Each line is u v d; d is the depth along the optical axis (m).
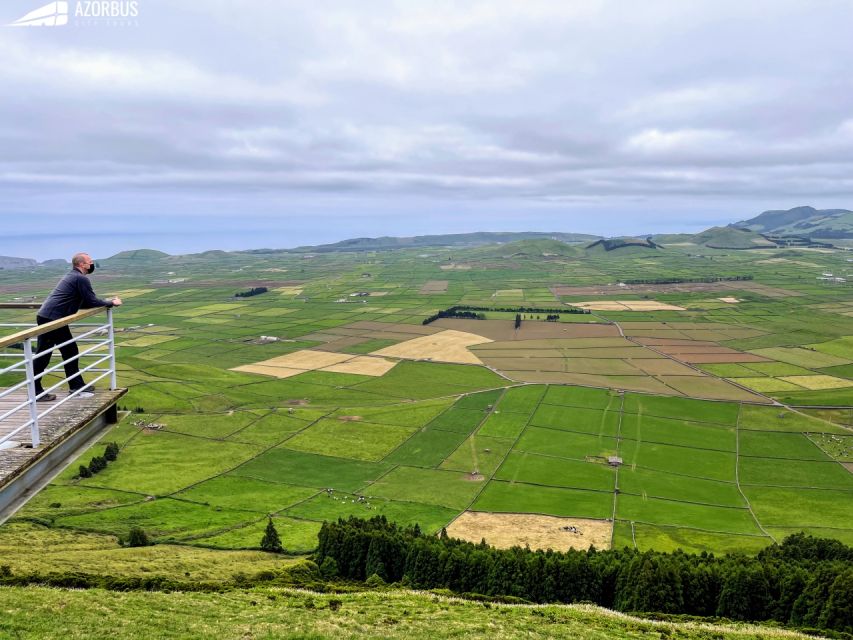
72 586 43.09
